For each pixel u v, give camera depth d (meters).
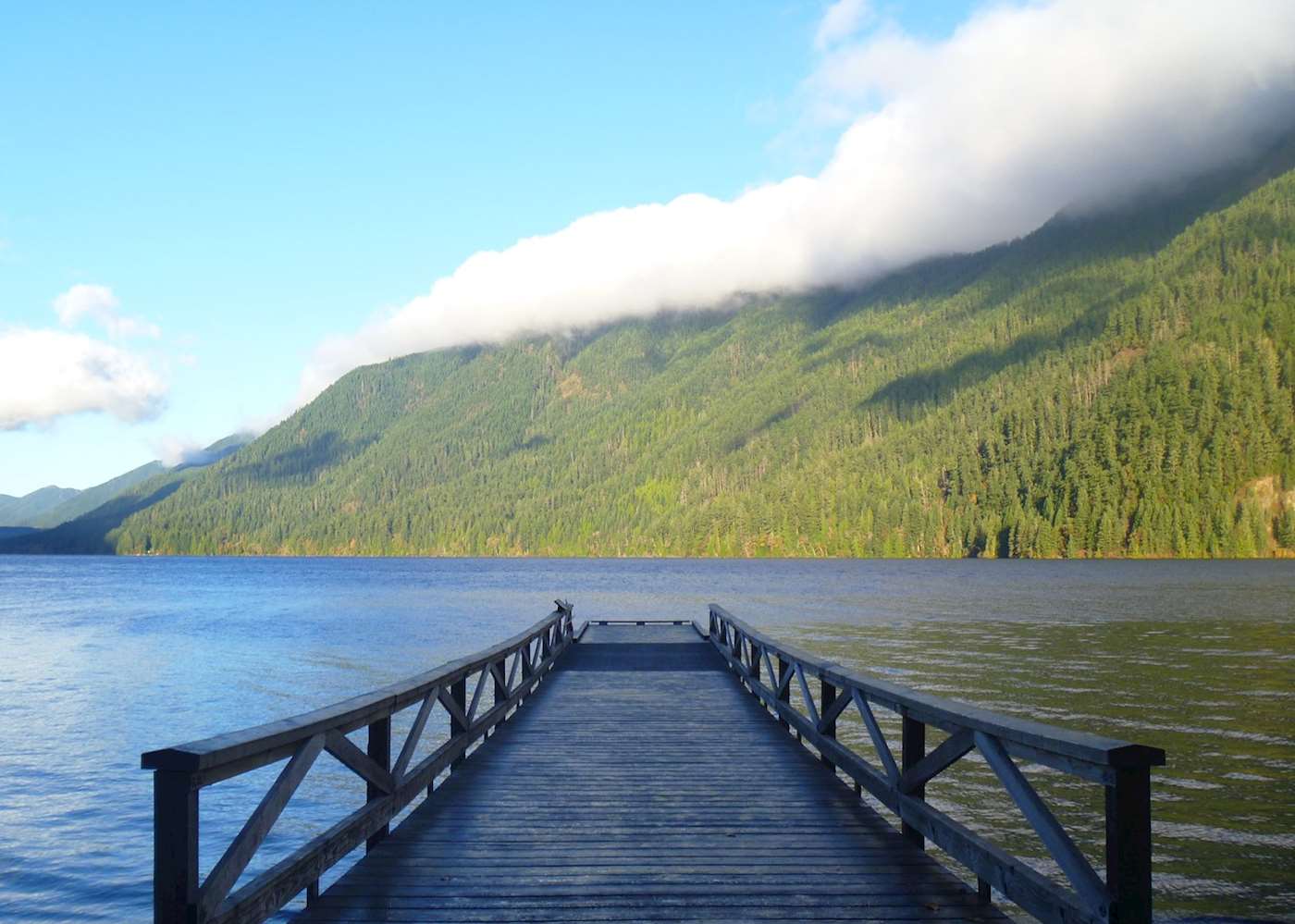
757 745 10.07
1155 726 16.67
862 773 7.39
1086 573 91.88
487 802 7.54
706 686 15.18
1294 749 14.87
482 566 142.00
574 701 13.51
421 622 42.75
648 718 11.97
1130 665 24.67
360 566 147.25
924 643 30.52
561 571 117.25
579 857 6.04
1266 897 9.02
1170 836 10.73
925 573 96.25
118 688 22.98
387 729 6.50
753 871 5.77
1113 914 3.75
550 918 4.98
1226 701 19.22
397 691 6.52
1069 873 4.05
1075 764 4.10
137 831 11.88
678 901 5.24
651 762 9.17
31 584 89.62
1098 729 16.42
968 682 21.83
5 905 9.56
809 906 5.16
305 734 4.88
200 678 24.61
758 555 165.50
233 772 4.17
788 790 7.97
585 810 7.27
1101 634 33.50
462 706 8.91
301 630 38.62
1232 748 14.94
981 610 45.88
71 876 10.34
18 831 11.87
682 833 6.61
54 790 13.73
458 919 4.94
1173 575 83.88
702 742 10.29
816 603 51.84
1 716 19.41
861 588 68.94
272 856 10.98
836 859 6.01
